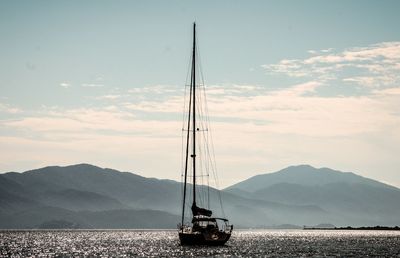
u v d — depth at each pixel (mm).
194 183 148625
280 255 150125
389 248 187250
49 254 162750
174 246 199375
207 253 148875
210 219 149000
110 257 150125
